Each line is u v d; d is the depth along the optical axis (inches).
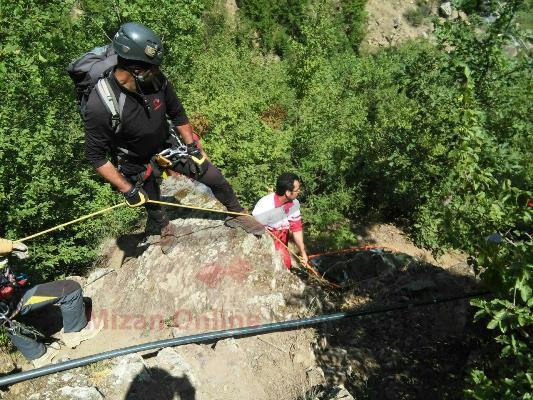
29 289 159.6
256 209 199.5
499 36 277.9
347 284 222.2
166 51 493.7
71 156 301.3
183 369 154.7
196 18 502.9
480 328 191.5
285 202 196.5
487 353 173.8
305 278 220.8
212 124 409.4
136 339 172.1
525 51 287.4
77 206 287.6
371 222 439.8
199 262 187.0
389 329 193.6
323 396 153.6
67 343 168.6
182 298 181.8
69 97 368.8
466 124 151.9
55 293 161.2
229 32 1325.0
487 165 219.6
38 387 149.2
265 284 185.5
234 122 402.0
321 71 680.4
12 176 259.8
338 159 434.3
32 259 244.1
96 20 434.0
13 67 298.4
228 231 193.9
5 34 326.0
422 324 196.4
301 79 658.2
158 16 456.1
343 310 198.5
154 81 138.6
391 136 421.1
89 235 279.9
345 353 176.7
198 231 197.2
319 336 180.4
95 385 148.6
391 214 459.2
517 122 293.7
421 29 1921.8
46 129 287.4
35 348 160.7
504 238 130.8
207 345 166.7
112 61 136.3
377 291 214.8
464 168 146.2
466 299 206.7
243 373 160.1
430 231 395.9
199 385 153.3
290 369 166.7
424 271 239.0
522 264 111.3
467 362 173.5
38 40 344.8
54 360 164.2
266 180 354.0
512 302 121.9
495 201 135.0
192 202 213.2
